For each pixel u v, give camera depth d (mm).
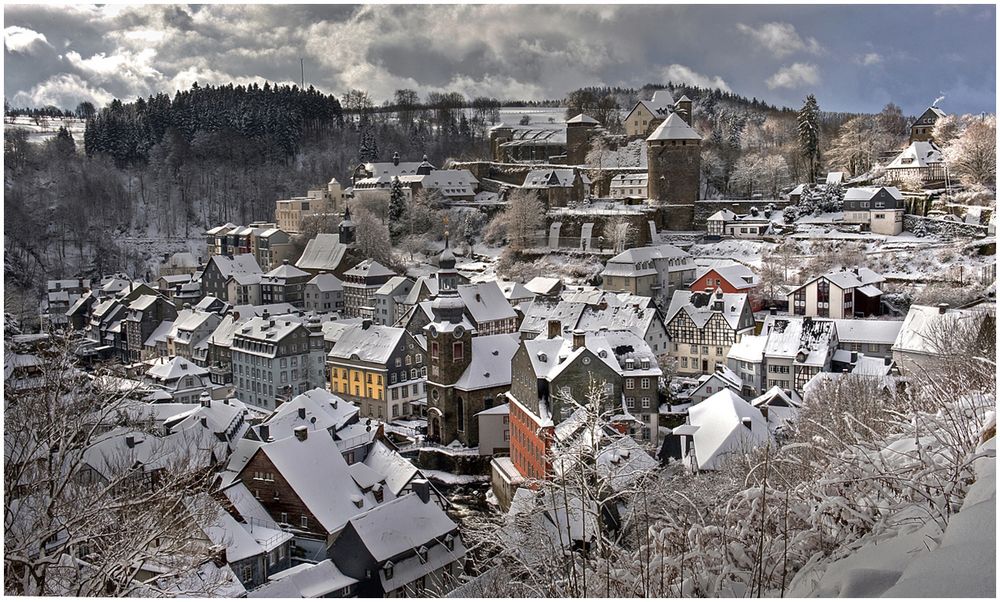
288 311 139250
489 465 81812
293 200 198875
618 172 189750
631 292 126938
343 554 50312
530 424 67875
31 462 29516
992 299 96250
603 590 19172
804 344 89625
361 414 99438
